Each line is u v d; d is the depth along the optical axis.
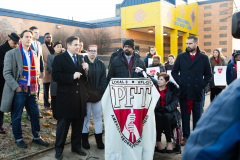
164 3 18.03
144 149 3.07
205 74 4.22
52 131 4.56
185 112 4.25
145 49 21.66
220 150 0.74
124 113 3.01
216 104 0.86
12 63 3.57
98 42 19.42
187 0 21.75
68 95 3.48
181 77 4.20
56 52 5.36
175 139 3.86
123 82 3.00
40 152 3.68
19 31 14.83
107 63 12.97
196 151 0.81
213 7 23.64
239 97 0.77
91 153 3.79
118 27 19.56
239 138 0.72
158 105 3.85
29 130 4.41
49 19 16.62
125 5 19.02
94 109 3.95
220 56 6.79
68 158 3.58
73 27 18.53
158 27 17.61
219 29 23.50
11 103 3.61
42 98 6.74
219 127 0.78
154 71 6.14
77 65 3.61
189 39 4.05
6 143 3.77
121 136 3.01
